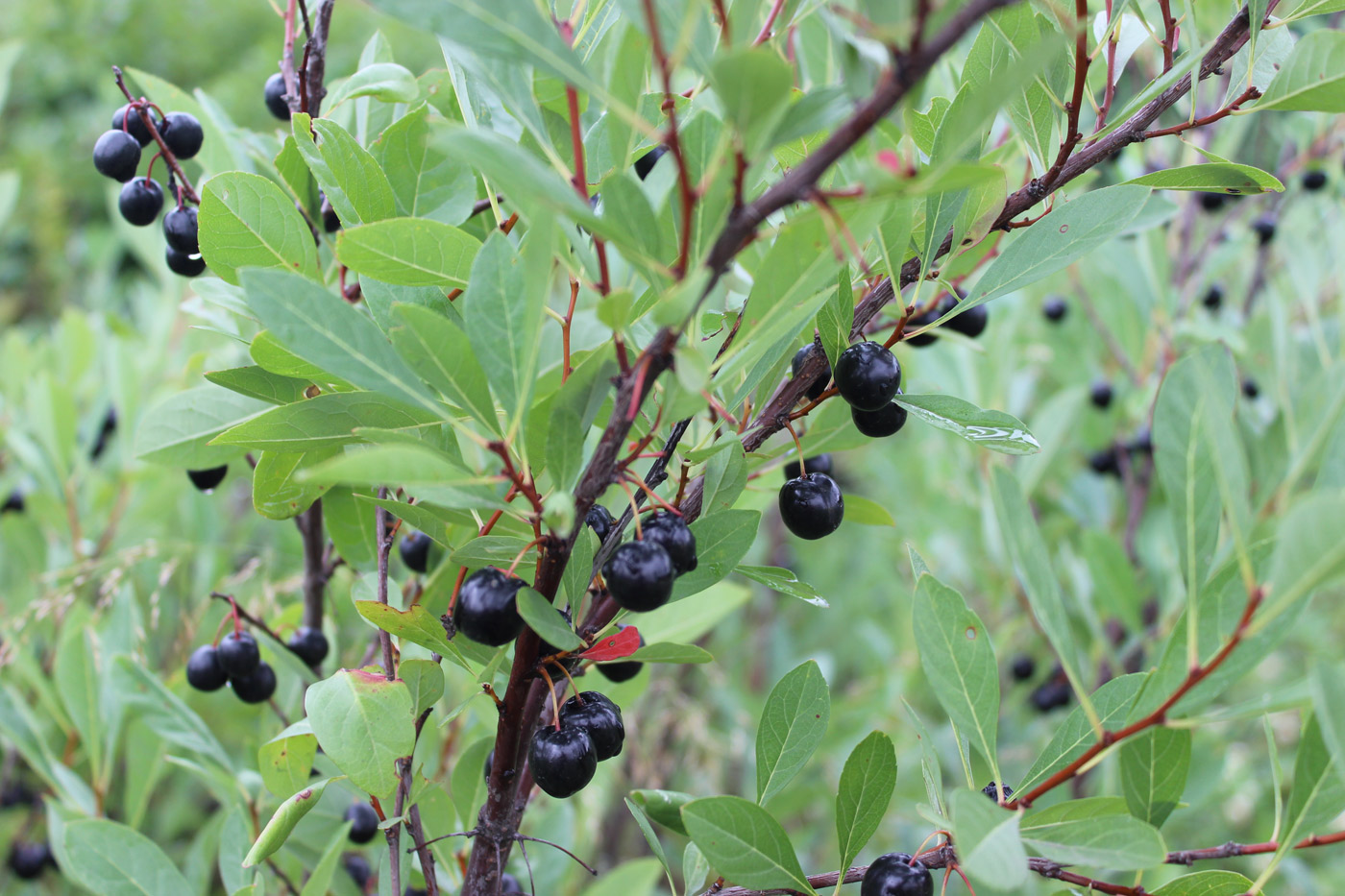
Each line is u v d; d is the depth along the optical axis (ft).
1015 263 1.36
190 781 2.48
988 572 2.87
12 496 2.49
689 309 1.09
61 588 2.02
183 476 2.36
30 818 2.12
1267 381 2.38
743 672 3.58
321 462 1.40
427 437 1.33
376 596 1.41
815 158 1.07
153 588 2.34
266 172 1.71
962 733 1.27
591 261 1.17
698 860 1.40
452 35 1.08
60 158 5.90
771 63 1.03
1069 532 2.75
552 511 1.11
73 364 2.57
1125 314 2.60
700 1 1.09
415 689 1.31
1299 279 2.10
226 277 1.39
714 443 1.24
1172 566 2.34
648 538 1.18
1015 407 2.62
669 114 1.08
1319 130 2.31
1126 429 2.68
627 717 2.00
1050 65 1.39
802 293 1.14
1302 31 2.47
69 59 6.28
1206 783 2.00
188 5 6.65
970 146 1.35
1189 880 1.27
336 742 1.25
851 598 3.58
